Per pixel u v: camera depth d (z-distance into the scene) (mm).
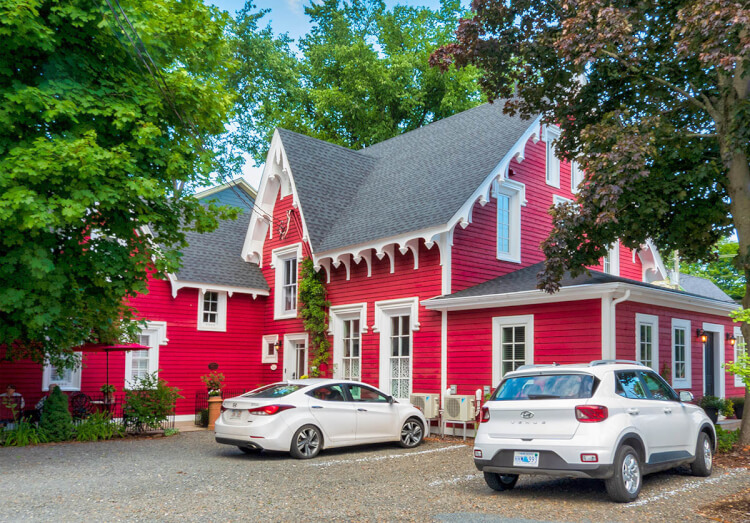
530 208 19781
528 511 7898
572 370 8602
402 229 17469
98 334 16625
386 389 18328
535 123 19547
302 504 8375
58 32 12125
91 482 10039
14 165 10875
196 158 13391
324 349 20234
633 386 9133
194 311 21938
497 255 18594
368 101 36219
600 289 13828
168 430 17531
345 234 19594
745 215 12711
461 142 20984
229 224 25984
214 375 20781
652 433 8906
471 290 16859
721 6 10258
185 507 8219
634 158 11180
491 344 15984
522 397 8672
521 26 14680
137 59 12734
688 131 13227
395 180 21344
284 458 12719
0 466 11719
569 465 7988
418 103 35344
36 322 11438
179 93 13078
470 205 17031
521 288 15609
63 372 17656
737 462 11516
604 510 7898
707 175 12836
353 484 9789
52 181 11055
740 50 10453
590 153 13016
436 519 7508
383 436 13969
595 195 11609
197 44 13727
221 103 13852
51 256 11891
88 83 12094
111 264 12367
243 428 12516
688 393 9984
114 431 16641
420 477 10383
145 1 12547
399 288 18312
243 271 23328
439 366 17109
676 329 16812
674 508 7988
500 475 9234
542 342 15078
